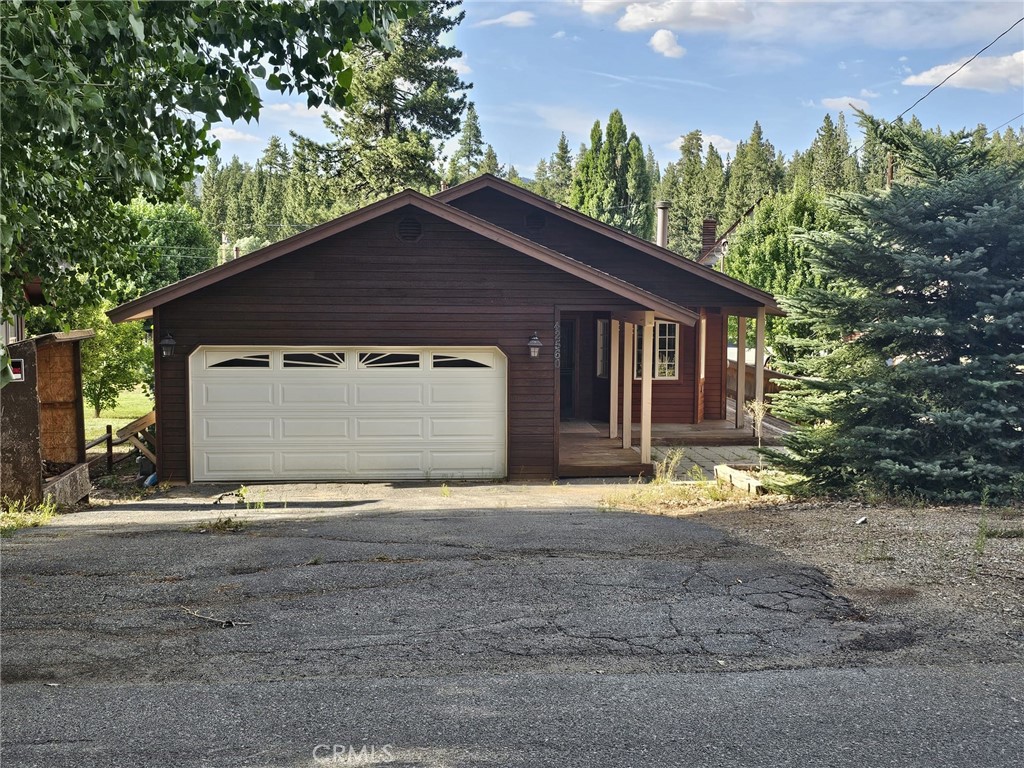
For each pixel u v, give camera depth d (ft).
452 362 48.78
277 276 47.42
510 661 17.43
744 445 61.16
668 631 18.99
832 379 36.40
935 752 13.55
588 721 14.69
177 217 122.42
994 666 16.83
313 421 48.19
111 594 21.86
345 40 20.76
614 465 50.26
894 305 34.47
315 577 23.39
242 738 14.12
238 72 20.84
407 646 18.28
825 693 15.72
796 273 96.02
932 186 34.22
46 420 42.06
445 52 137.59
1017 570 22.58
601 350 67.72
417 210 47.73
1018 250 32.78
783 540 27.50
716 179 305.32
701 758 13.39
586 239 60.85
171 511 38.32
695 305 61.00
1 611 20.56
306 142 144.05
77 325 60.59
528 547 27.02
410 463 48.78
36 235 30.58
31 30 18.08
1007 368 33.68
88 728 14.49
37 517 34.35
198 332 47.26
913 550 25.14
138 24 17.90
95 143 22.30
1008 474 32.76
